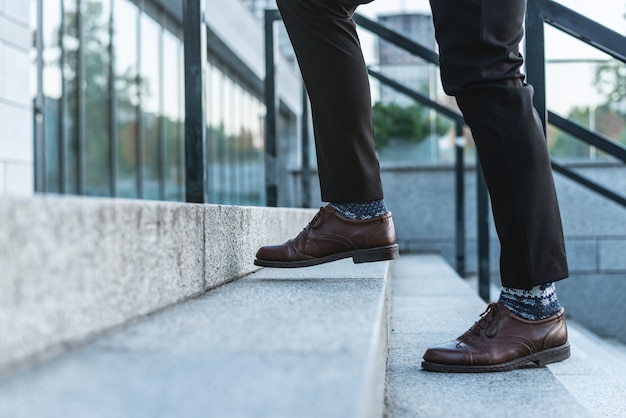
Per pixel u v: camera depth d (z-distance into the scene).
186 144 1.77
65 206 0.83
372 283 1.52
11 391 0.67
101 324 0.92
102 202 0.93
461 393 1.20
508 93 1.25
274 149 3.14
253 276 1.72
